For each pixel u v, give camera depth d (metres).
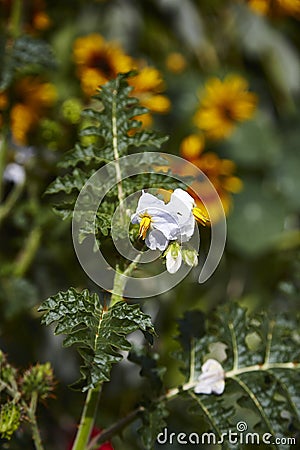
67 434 1.03
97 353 0.73
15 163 0.98
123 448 0.98
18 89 0.98
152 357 0.82
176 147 1.19
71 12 1.16
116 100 0.80
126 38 1.24
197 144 1.10
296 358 0.82
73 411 1.04
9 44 0.95
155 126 1.20
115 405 1.04
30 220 1.00
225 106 1.19
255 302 1.14
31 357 1.03
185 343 0.83
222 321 0.83
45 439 1.01
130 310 0.74
